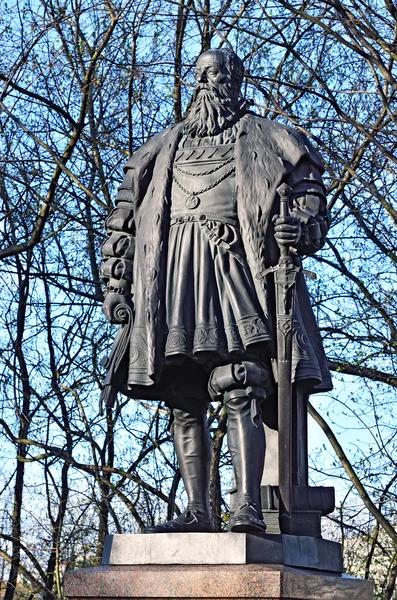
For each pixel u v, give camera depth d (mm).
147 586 3949
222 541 4035
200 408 4621
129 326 4590
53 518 12609
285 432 4238
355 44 9969
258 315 4328
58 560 11516
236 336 4297
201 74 4738
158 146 4719
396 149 10969
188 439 4605
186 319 4371
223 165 4551
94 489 12555
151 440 12117
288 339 4281
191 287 4422
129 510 12758
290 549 4152
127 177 4766
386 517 11539
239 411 4293
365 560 11859
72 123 11430
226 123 4652
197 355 4320
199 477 4582
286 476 4230
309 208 4500
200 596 3854
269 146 4551
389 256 11328
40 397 12531
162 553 4125
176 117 12617
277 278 4328
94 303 12695
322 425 11422
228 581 3824
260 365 4348
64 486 12828
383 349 11094
